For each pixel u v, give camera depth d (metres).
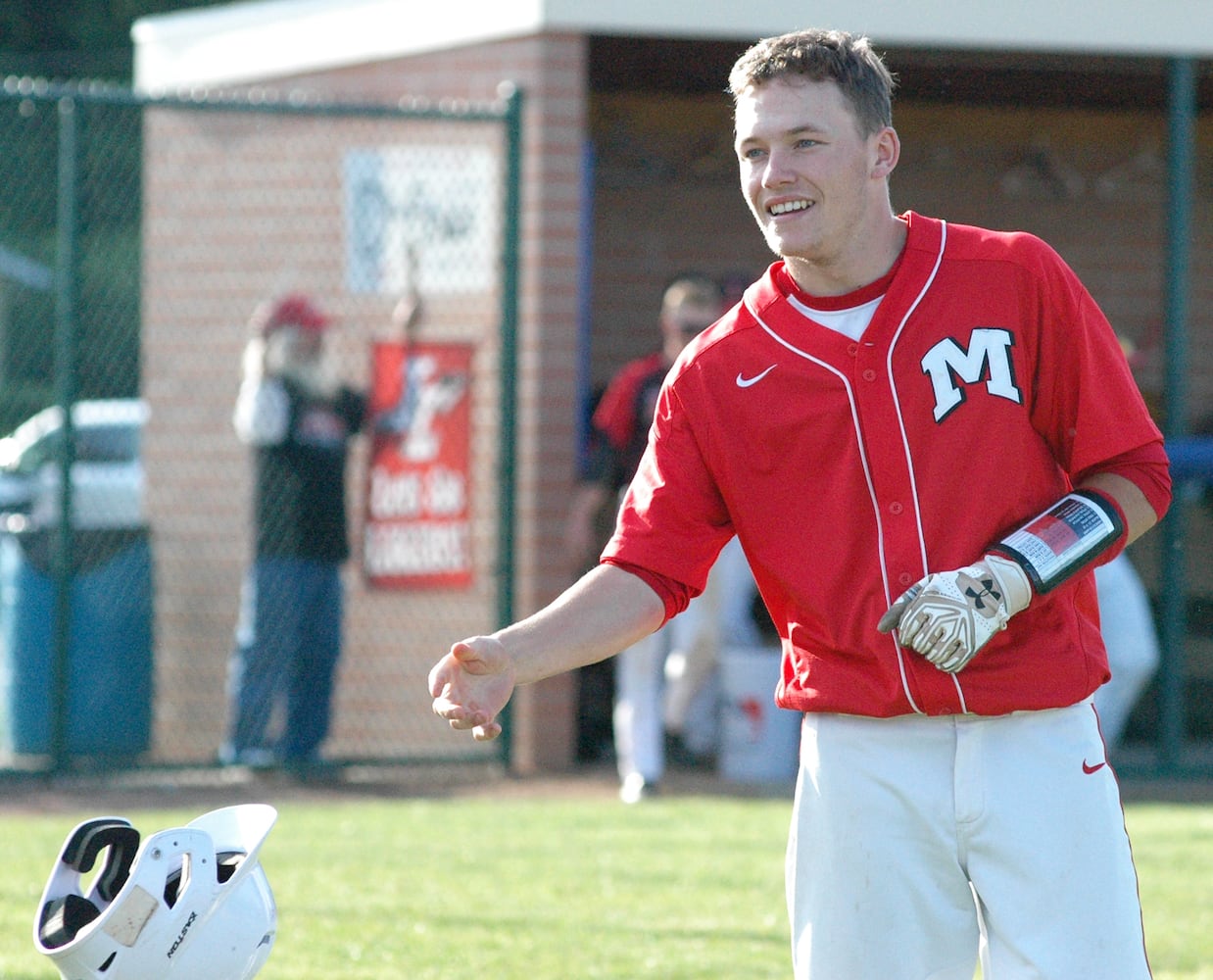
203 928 10.32
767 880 21.33
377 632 32.59
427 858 22.55
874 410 10.03
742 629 31.53
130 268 51.62
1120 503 9.98
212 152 34.97
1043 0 32.62
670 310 29.08
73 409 29.75
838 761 10.12
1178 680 32.22
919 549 9.97
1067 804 9.80
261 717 30.55
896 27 32.41
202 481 34.31
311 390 30.44
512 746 31.83
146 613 31.89
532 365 31.58
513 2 31.62
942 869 9.99
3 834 24.22
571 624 10.38
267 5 35.28
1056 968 9.67
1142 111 42.41
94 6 83.25
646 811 26.98
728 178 41.19
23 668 31.62
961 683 9.73
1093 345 10.11
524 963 16.84
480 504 32.22
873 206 10.13
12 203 58.03
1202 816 26.98
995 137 42.31
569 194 31.62
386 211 33.16
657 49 35.69
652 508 10.71
